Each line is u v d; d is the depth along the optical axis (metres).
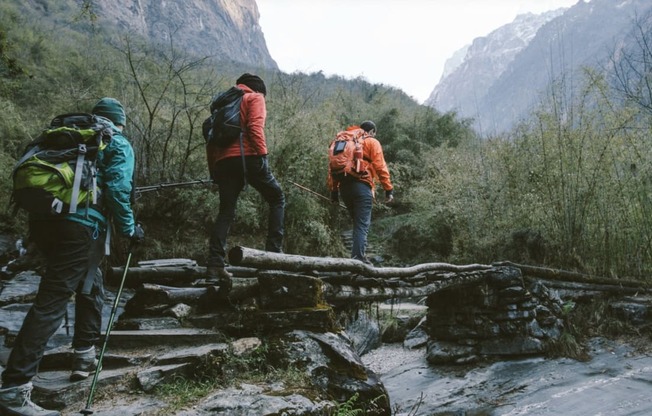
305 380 3.15
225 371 3.09
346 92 19.17
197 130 9.55
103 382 2.85
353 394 3.31
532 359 6.52
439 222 11.28
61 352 3.12
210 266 3.69
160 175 9.06
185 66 9.64
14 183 2.51
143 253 8.37
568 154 8.09
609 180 7.75
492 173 9.72
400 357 7.48
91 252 2.62
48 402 2.66
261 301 3.60
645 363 5.88
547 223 8.31
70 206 2.49
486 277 6.84
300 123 10.20
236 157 3.80
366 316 8.31
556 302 7.09
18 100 10.44
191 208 9.34
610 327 6.98
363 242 5.02
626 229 7.80
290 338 3.39
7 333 5.23
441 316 7.13
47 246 2.60
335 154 5.21
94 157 2.62
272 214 4.09
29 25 14.91
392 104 19.30
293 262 3.71
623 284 7.67
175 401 2.70
